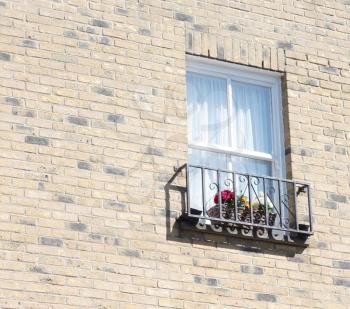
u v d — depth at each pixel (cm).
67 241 1898
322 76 2195
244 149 2130
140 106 2019
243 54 2144
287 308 2028
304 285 2053
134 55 2042
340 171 2152
